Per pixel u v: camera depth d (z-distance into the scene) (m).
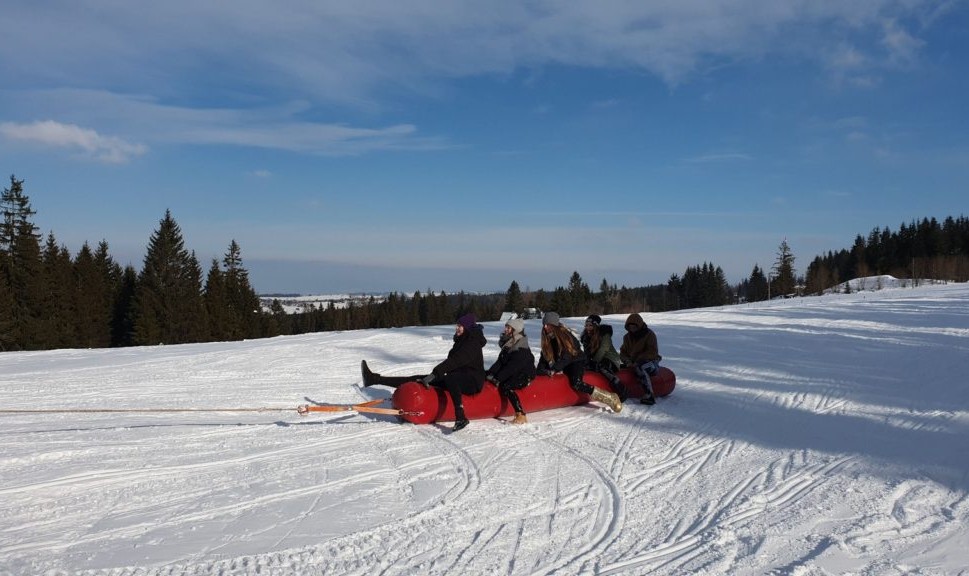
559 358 8.67
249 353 14.98
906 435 7.25
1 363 13.99
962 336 15.60
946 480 5.77
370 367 12.86
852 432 7.48
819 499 5.43
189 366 12.93
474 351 7.93
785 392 9.85
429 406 7.90
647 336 9.45
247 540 4.68
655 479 6.07
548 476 6.16
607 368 9.24
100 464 6.33
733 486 5.82
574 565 4.31
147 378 11.49
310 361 13.62
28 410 8.53
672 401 9.47
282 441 7.24
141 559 4.38
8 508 5.23
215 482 5.89
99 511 5.20
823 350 14.16
